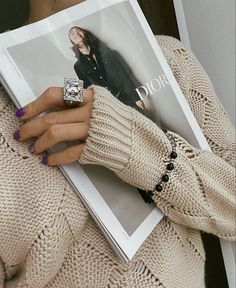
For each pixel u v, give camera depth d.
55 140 0.59
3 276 0.66
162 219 0.71
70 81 0.59
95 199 0.63
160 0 1.13
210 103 0.82
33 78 0.61
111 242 0.63
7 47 0.60
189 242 0.76
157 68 0.72
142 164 0.64
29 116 0.59
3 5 1.20
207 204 0.72
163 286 0.69
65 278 0.66
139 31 0.71
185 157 0.69
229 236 0.79
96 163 0.62
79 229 0.63
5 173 0.59
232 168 0.76
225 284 1.15
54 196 0.61
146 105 0.71
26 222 0.60
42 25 0.63
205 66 1.03
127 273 0.66
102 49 0.67
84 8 0.66
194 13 1.02
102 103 0.60
